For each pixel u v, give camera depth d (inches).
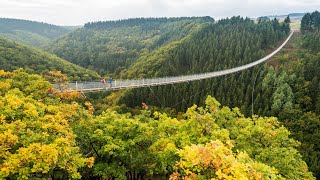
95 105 3292.3
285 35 6279.5
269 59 4569.4
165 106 3408.0
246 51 4463.6
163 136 918.4
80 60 7391.7
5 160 510.3
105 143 828.6
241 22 6712.6
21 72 989.2
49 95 976.9
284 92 3152.1
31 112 653.9
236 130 913.5
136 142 859.4
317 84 3171.8
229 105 3112.7
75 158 626.8
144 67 4702.3
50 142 611.2
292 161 812.6
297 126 2608.3
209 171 442.6
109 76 5580.7
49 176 671.8
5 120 603.5
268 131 887.1
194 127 833.5
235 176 385.1
